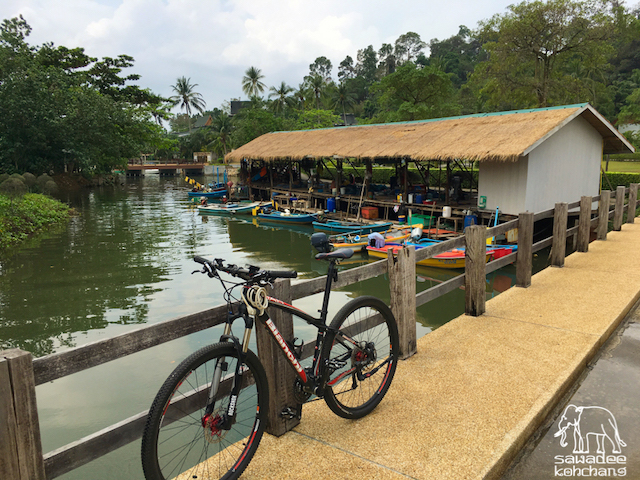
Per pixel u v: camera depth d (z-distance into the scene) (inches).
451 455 104.2
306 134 1112.2
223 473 99.1
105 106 1524.4
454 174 875.4
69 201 1395.2
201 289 461.1
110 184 2108.8
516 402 126.8
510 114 721.0
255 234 819.4
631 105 2000.5
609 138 722.8
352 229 740.0
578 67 2073.1
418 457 103.7
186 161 3228.3
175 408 93.4
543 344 167.5
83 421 209.8
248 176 1309.1
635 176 1006.4
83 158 1469.0
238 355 92.3
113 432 86.3
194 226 922.7
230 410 92.0
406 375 145.3
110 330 348.2
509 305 214.2
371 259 599.5
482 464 100.7
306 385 105.3
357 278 141.2
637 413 127.7
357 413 119.3
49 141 1453.0
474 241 196.9
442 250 182.4
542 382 138.2
